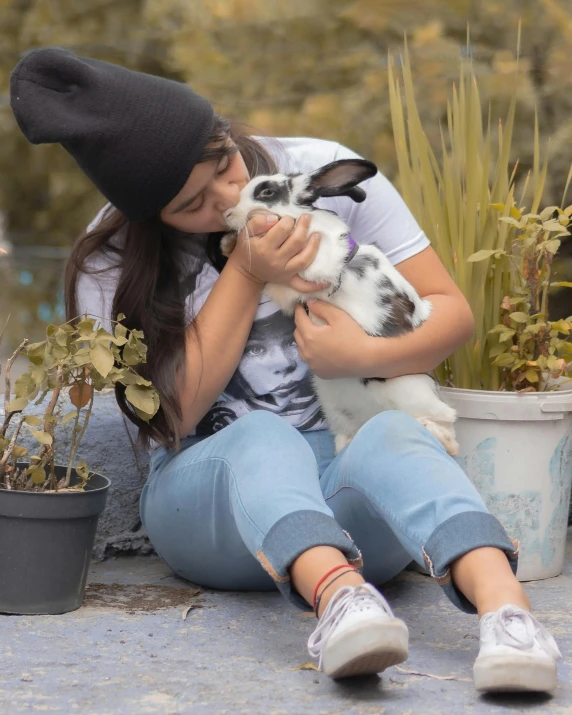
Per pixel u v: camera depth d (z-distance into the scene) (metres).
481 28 5.89
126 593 2.52
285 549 1.91
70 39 8.13
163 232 2.44
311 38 6.14
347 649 1.75
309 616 2.33
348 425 2.54
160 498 2.42
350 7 5.89
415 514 2.01
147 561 2.91
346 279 2.41
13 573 2.24
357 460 2.14
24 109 2.16
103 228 2.46
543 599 2.52
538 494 2.69
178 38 6.32
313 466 2.14
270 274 2.36
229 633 2.19
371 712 1.73
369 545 2.37
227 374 2.39
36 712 1.72
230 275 2.40
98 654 2.03
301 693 1.82
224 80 6.16
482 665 1.75
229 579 2.51
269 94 6.15
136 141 2.13
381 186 2.61
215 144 2.22
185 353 2.34
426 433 2.15
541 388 2.78
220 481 2.23
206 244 2.52
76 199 9.34
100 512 2.34
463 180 3.09
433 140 5.45
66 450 2.95
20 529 2.22
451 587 1.96
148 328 2.36
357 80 6.01
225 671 1.94
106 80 2.14
